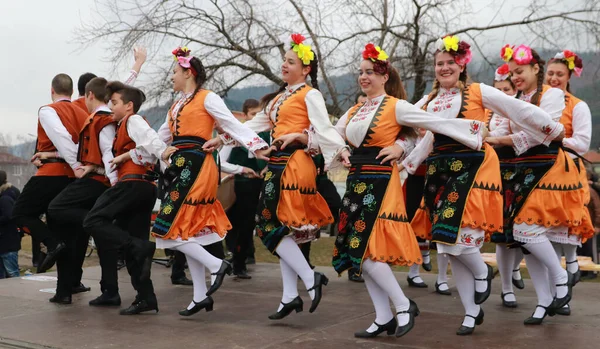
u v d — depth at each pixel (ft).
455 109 12.49
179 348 11.73
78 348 11.84
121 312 14.85
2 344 12.40
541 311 13.48
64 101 16.57
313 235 14.11
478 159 12.23
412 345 11.75
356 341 12.13
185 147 13.85
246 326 13.56
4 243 25.26
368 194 12.09
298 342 12.09
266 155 13.58
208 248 18.60
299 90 13.97
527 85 13.94
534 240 13.34
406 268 26.35
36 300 16.78
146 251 14.58
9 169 103.14
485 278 12.42
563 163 13.53
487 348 11.46
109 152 15.49
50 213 15.49
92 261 31.71
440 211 12.31
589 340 12.03
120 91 15.02
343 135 13.42
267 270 22.54
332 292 17.89
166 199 13.85
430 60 39.73
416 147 13.35
